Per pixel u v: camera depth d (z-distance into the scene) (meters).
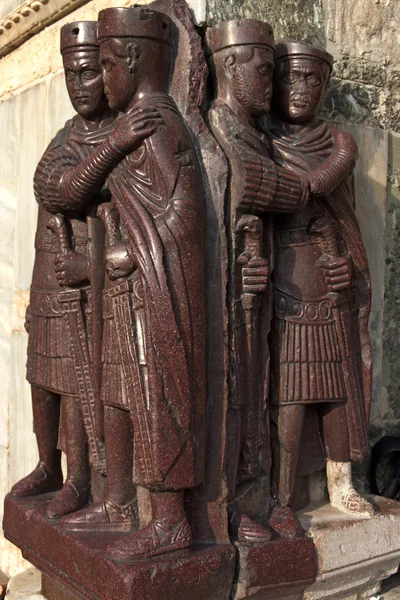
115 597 1.67
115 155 1.83
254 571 1.83
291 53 2.04
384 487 2.58
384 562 2.17
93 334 2.02
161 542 1.74
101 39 1.87
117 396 1.84
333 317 2.09
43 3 2.65
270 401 2.08
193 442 1.76
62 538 1.91
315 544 1.97
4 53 3.08
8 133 3.01
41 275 2.21
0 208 3.05
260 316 1.99
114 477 1.94
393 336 2.65
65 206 2.03
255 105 1.94
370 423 2.58
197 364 1.77
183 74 1.90
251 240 1.92
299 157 2.04
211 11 2.01
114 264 1.83
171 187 1.77
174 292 1.74
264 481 2.03
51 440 2.30
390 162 2.63
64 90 2.60
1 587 2.75
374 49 2.54
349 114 2.48
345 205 2.11
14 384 2.93
